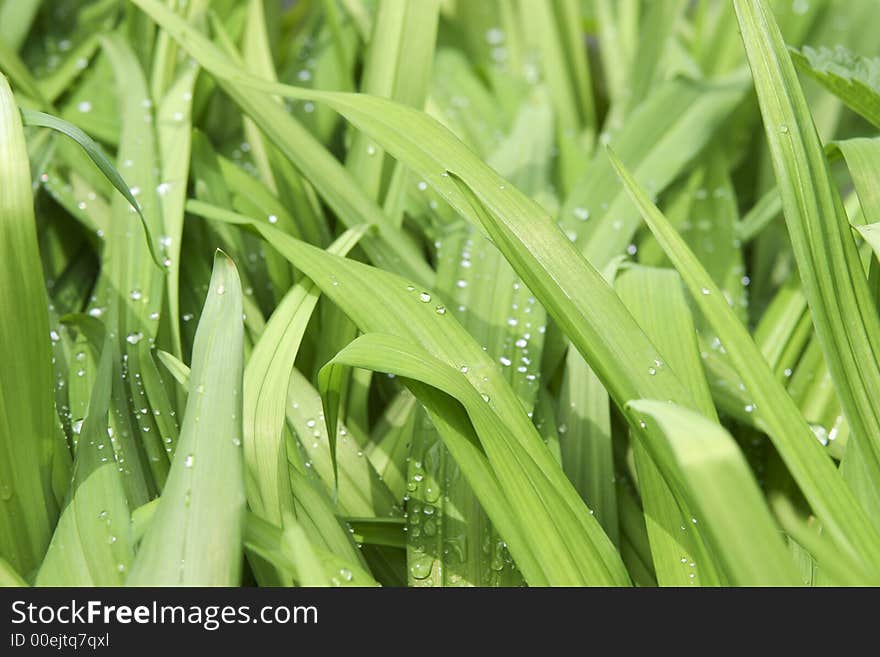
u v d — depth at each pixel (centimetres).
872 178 103
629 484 108
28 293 98
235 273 98
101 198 116
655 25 130
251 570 102
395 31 114
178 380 102
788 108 99
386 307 101
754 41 99
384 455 106
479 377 99
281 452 99
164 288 108
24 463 99
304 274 104
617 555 97
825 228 98
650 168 118
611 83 140
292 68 132
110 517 97
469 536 100
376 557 103
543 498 95
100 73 123
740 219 126
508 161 121
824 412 108
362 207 111
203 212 108
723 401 107
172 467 95
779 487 107
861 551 93
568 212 115
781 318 113
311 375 110
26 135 115
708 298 97
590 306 97
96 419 101
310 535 98
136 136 114
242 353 97
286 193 115
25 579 98
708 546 96
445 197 101
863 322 97
